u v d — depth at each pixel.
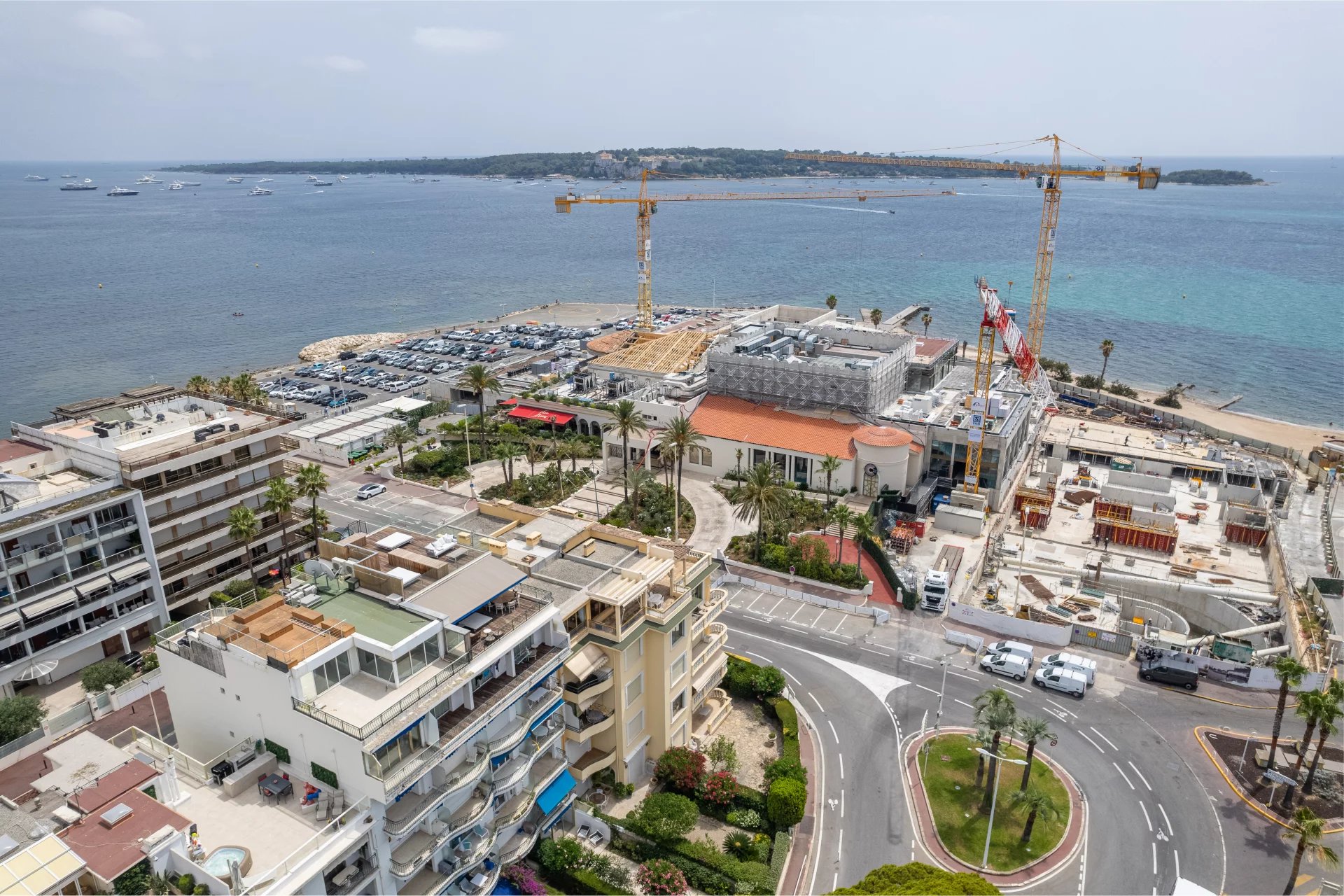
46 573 81.75
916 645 94.88
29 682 84.06
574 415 159.75
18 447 93.06
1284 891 62.59
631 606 68.31
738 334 162.75
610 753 69.44
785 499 109.38
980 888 52.78
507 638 56.84
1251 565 114.81
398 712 48.59
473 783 54.22
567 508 129.12
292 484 114.94
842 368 137.00
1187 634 98.31
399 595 57.84
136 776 49.16
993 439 128.88
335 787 49.16
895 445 124.69
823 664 91.12
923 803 71.50
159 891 43.03
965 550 117.62
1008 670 88.75
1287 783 72.19
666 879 60.53
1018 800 64.94
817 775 74.75
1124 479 140.25
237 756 51.38
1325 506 131.00
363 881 48.00
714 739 78.25
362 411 172.00
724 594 83.75
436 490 138.12
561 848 61.53
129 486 86.62
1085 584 110.81
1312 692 67.25
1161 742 78.88
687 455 142.88
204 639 52.94
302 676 49.59
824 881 63.59
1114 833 68.12
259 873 44.34
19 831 44.59
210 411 106.44
